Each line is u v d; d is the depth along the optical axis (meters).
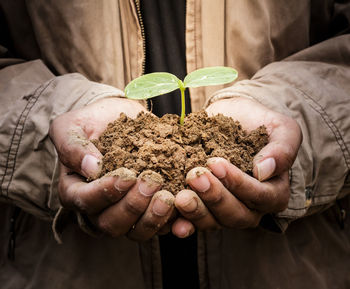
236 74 0.42
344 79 0.49
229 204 0.38
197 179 0.37
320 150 0.45
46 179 0.45
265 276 0.49
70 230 0.49
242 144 0.43
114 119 0.45
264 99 0.46
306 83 0.47
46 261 0.48
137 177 0.39
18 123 0.45
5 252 0.50
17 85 0.48
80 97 0.46
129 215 0.38
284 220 0.44
